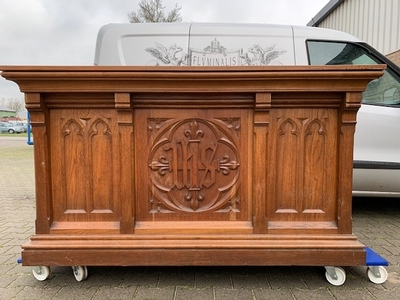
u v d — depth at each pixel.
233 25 2.74
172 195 1.63
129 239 1.58
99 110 1.59
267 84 1.50
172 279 1.70
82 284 1.65
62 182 1.61
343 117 1.54
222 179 1.63
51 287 1.63
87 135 1.60
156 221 1.63
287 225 1.60
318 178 1.61
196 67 1.46
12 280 1.72
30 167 7.71
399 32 4.84
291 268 1.84
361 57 2.86
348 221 1.58
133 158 1.60
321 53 2.78
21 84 1.49
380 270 1.65
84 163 1.61
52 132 1.60
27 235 2.55
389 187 2.83
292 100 1.56
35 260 1.57
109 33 2.67
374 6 5.46
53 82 1.48
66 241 1.58
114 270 1.81
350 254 1.55
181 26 2.70
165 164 1.62
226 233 1.60
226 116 1.60
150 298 1.51
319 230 1.59
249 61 2.66
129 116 1.56
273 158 1.59
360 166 2.76
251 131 1.60
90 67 1.45
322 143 1.60
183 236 1.59
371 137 2.76
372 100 2.81
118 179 1.60
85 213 1.61
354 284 1.65
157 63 2.63
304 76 1.46
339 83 1.48
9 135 30.84
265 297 1.52
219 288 1.61
